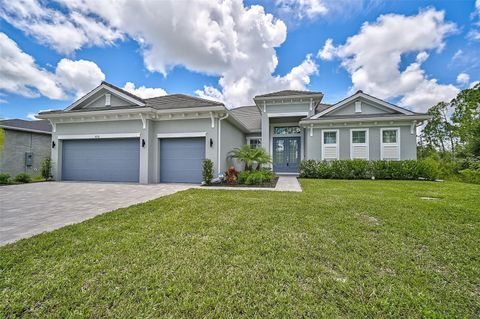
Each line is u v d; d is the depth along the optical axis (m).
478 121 17.14
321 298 2.04
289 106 14.09
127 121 11.20
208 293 2.10
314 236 3.46
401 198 6.28
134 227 3.87
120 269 2.50
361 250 2.98
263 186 9.35
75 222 4.33
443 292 2.14
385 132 12.71
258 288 2.17
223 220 4.25
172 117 10.91
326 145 13.34
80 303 1.95
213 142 10.55
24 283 2.22
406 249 3.02
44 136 16.34
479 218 4.32
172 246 3.10
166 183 10.91
